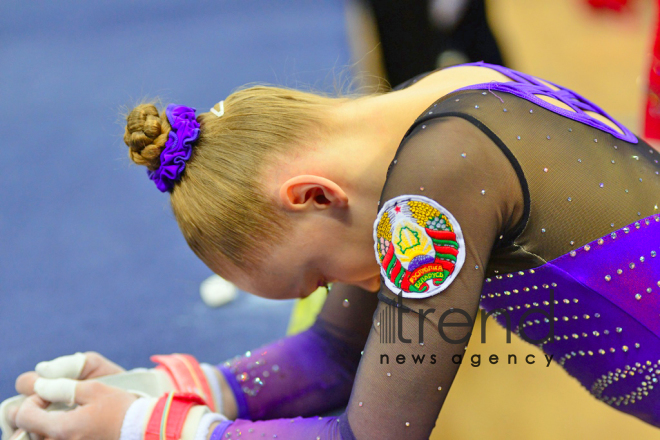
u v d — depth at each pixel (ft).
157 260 17.07
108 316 14.39
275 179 5.92
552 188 5.72
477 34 15.93
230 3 45.93
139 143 6.23
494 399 11.66
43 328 14.02
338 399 8.80
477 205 5.32
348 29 29.89
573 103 6.47
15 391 11.58
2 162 24.48
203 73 31.40
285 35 35.88
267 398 8.54
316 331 8.79
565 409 11.30
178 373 8.16
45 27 45.03
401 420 5.39
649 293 6.03
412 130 5.81
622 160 6.15
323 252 6.24
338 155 6.02
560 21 29.17
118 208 20.34
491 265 6.19
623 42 26.81
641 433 10.68
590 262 5.92
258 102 6.17
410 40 16.22
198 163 6.08
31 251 17.83
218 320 13.99
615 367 6.49
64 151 25.21
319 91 7.50
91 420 6.61
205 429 6.56
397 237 5.36
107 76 33.53
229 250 6.23
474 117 5.64
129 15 46.24
